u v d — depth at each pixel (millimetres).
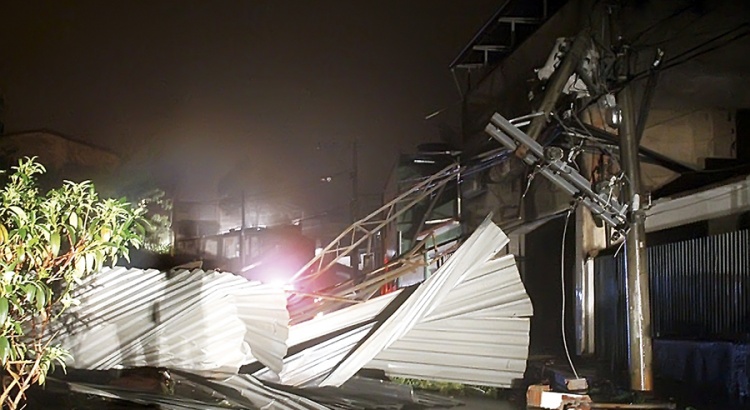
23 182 5664
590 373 15133
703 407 12008
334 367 11258
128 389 9148
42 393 8875
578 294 18156
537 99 14352
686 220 15102
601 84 12867
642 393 11602
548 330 21125
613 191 12805
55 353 6020
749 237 12273
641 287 12164
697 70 16891
